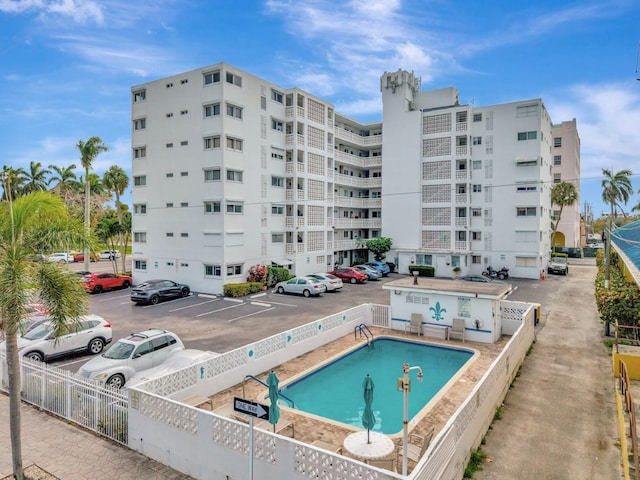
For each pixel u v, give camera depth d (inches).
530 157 1560.0
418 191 1731.1
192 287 1264.8
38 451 367.6
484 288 748.6
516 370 567.5
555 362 615.8
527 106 1568.7
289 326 837.8
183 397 450.3
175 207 1302.9
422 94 1817.2
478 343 711.7
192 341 735.1
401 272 1756.9
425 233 1724.9
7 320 306.3
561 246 2696.9
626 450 342.0
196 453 328.2
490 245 1641.2
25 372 480.7
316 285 1176.2
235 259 1246.9
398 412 475.5
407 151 1758.1
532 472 339.3
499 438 395.5
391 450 303.1
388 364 641.0
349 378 585.0
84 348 653.9
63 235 330.0
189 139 1269.7
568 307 1027.9
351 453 300.5
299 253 1471.5
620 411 405.7
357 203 1914.4
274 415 280.5
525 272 1585.9
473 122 1663.4
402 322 791.1
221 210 1209.4
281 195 1445.6
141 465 345.7
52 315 315.3
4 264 302.0
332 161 1680.6
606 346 691.4
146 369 541.0
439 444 274.7
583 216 4165.8
